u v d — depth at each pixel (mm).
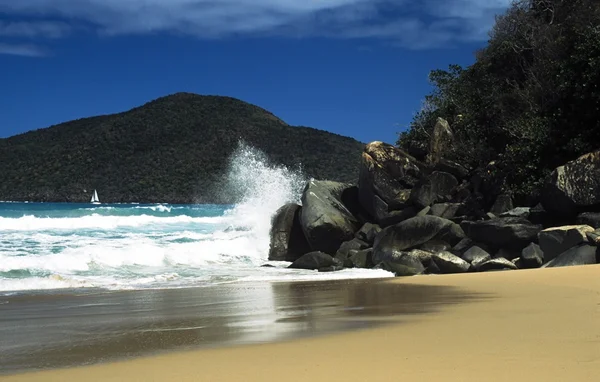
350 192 25078
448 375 5258
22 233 28266
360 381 5215
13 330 8820
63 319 9773
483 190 22750
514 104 26500
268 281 15656
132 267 19359
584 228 16234
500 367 5414
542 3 29844
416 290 12422
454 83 30891
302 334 7734
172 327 8812
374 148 24594
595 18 25766
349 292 12656
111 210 46938
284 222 23953
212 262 21750
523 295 10477
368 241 22250
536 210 19297
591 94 21766
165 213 49281
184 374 5750
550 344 6254
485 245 18578
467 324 7750
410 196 23156
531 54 28781
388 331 7574
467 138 26688
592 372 5137
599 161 18500
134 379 5652
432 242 19500
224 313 10102
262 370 5754
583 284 11391
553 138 22531
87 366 6352
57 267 17922
